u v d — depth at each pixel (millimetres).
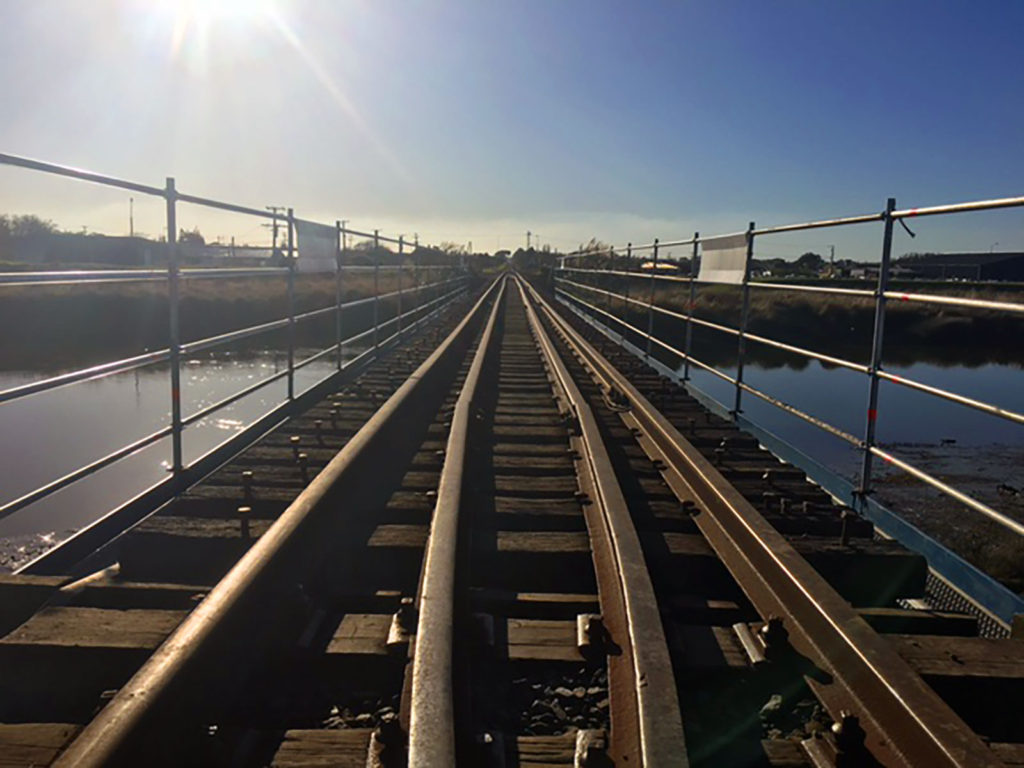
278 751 2520
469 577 3816
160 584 3727
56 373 17000
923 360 28281
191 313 24328
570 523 4820
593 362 11969
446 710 2387
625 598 3271
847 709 2729
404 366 11680
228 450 6355
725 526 4457
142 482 10359
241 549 4168
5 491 9859
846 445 14359
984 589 3682
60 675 3115
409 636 3191
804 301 34375
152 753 2293
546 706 2885
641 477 5855
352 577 4191
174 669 2527
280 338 24781
